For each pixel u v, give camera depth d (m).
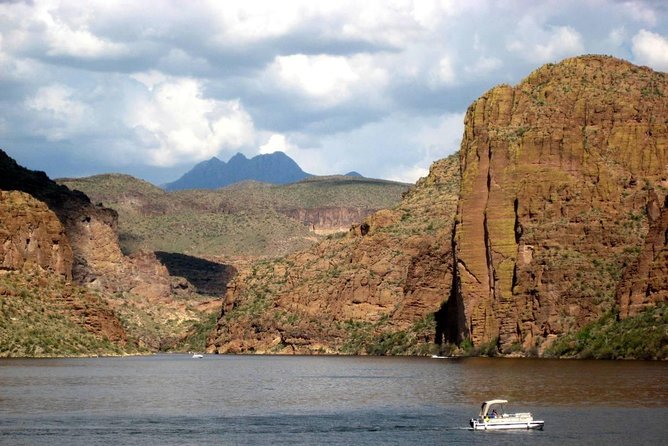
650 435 139.62
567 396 176.62
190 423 157.50
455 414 165.00
